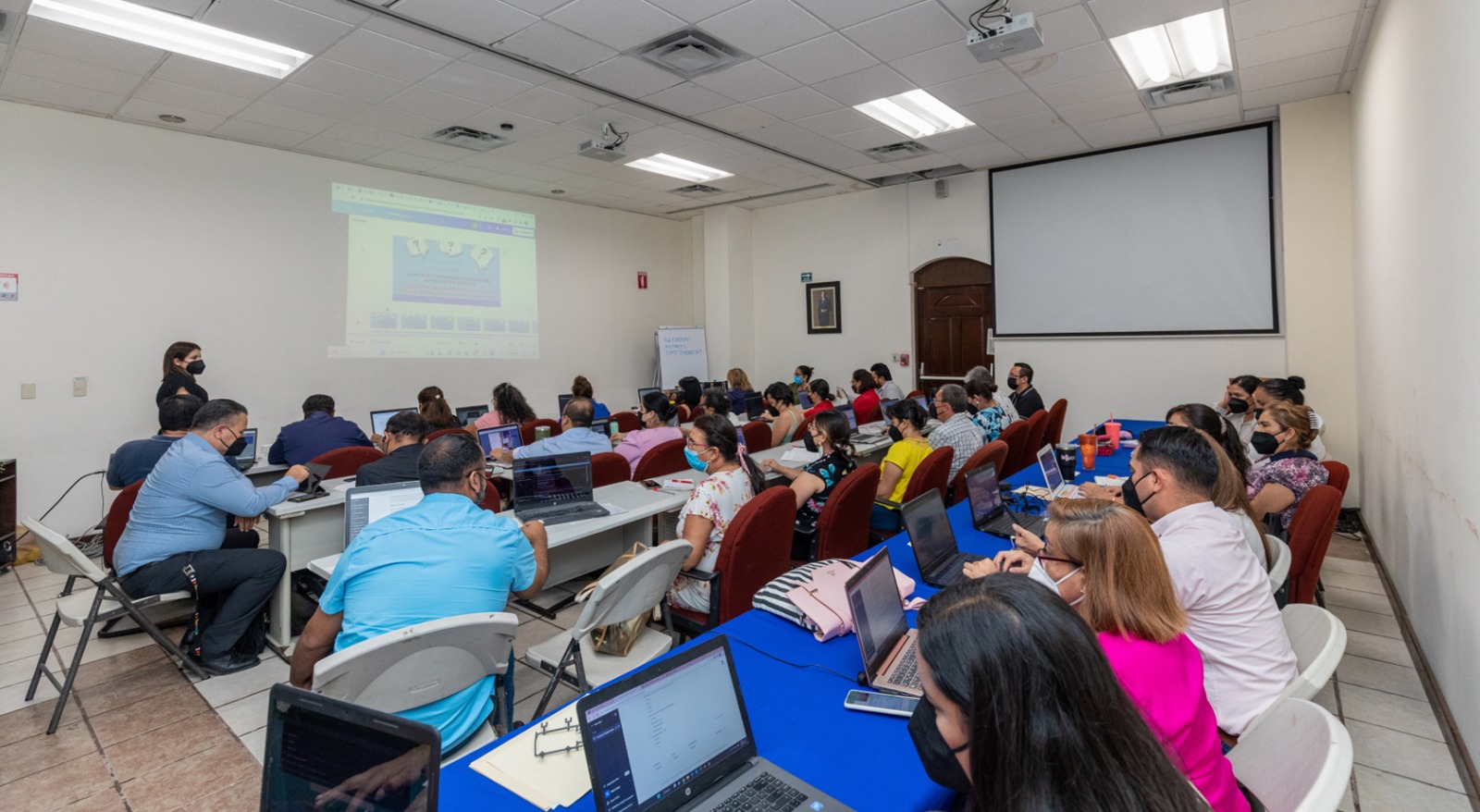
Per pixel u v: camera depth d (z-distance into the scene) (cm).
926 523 227
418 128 552
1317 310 540
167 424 353
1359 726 241
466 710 168
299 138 571
